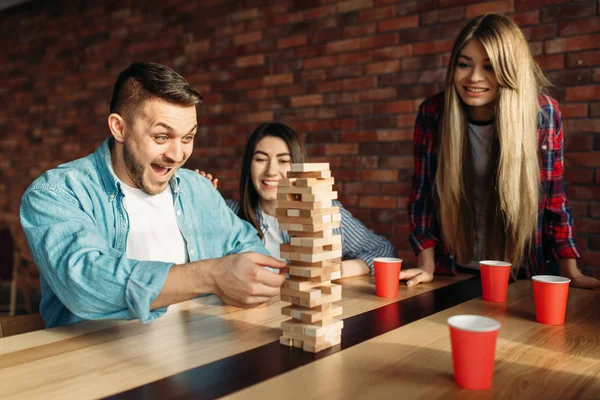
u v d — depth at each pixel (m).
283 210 0.86
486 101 1.54
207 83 3.81
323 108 3.29
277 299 1.20
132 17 4.20
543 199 1.60
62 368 0.77
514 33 1.47
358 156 3.17
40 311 1.25
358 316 1.05
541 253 1.63
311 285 0.86
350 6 3.15
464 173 1.62
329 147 3.28
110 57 4.36
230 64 3.69
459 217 1.61
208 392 0.69
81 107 4.57
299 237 0.86
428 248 1.62
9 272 3.51
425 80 2.91
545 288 1.00
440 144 1.64
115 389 0.70
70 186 1.17
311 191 0.82
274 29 3.47
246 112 3.63
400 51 2.98
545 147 1.58
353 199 3.20
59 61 4.70
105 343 0.89
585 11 2.44
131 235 1.30
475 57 1.50
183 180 1.42
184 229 1.37
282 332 0.92
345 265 1.50
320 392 0.69
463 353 0.69
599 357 0.82
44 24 4.78
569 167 2.53
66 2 4.61
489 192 1.61
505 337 0.92
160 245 1.34
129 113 1.11
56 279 0.99
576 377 0.74
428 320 1.02
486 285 1.19
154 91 1.07
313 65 3.32
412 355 0.82
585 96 2.46
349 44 3.16
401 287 1.35
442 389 0.70
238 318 1.04
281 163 1.88
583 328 0.98
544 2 2.55
